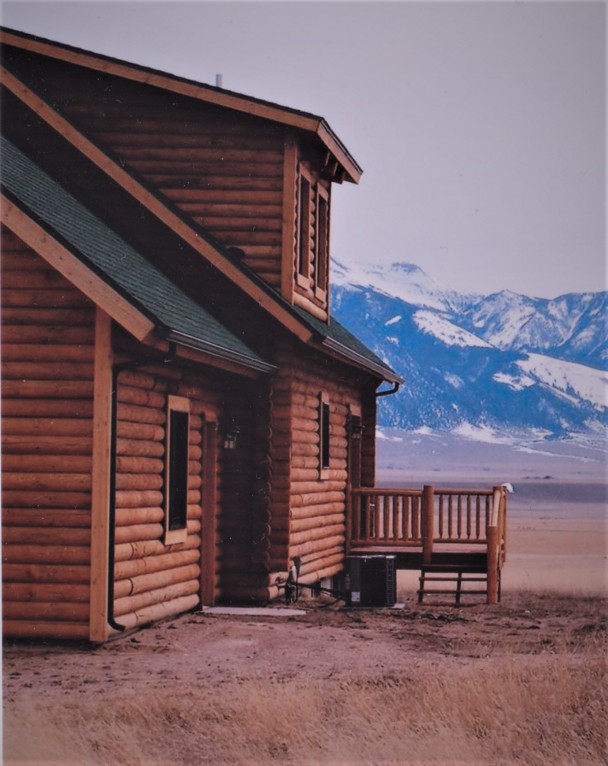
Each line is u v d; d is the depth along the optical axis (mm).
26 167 16328
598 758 9125
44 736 8992
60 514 13227
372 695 10336
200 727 9586
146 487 14531
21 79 18453
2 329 13406
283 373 18266
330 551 21531
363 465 26297
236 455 18250
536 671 11555
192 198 18797
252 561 18078
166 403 15188
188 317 15453
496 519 19922
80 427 13273
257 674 11828
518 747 9383
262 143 18797
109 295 12773
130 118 18969
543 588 23625
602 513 81125
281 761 8898
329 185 22016
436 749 9094
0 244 13469
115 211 18156
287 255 18625
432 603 19594
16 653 12680
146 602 14625
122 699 10320
